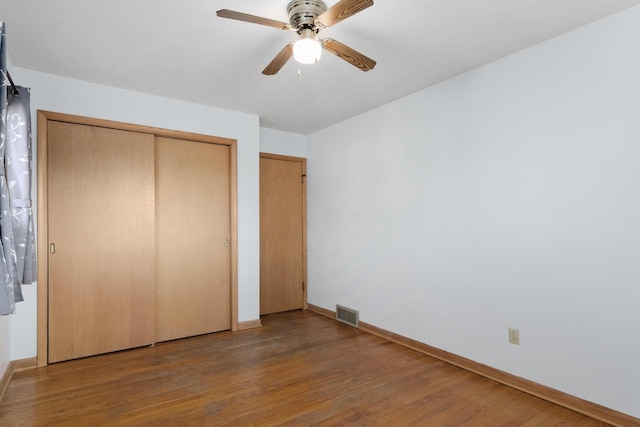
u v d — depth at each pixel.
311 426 1.93
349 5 1.58
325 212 4.28
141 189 3.16
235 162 3.66
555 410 2.11
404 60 2.52
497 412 2.08
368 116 3.65
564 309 2.17
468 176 2.71
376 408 2.12
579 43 2.11
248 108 3.57
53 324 2.77
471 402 2.19
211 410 2.09
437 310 2.93
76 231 2.87
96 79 2.85
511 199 2.44
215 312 3.59
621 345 1.94
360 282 3.74
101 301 2.96
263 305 4.27
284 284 4.43
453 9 1.92
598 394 2.02
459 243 2.77
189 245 3.47
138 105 3.12
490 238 2.56
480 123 2.63
